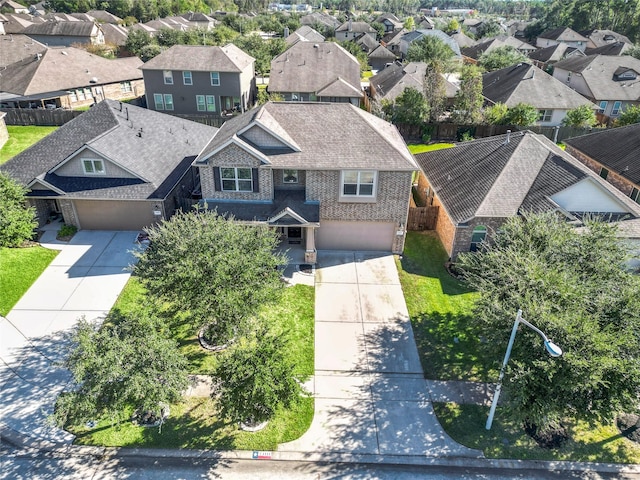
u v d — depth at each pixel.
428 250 24.98
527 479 13.72
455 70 63.44
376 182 22.19
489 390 16.62
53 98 46.50
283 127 22.81
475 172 25.52
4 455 13.78
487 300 14.96
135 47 72.88
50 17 96.75
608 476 13.94
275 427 14.94
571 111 44.00
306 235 22.86
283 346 14.90
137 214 24.75
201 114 49.47
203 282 15.11
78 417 12.62
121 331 13.66
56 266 22.11
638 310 13.72
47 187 23.80
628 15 95.50
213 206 22.50
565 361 12.62
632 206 23.22
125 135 26.23
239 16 112.88
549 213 18.97
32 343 17.70
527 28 109.94
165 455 13.98
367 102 54.41
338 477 13.58
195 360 17.27
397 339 18.78
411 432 14.98
